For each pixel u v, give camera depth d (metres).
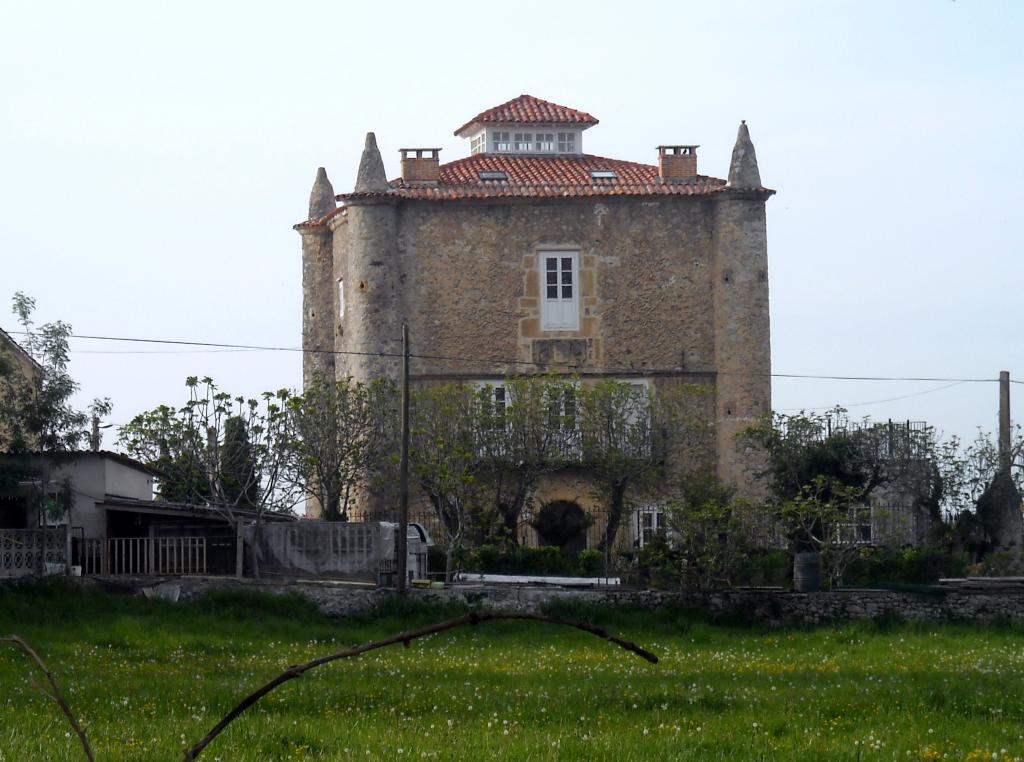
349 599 39.38
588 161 56.62
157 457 43.19
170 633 35.53
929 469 48.56
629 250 52.56
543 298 52.34
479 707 22.92
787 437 48.50
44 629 34.91
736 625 39.22
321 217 58.59
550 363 52.16
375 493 46.91
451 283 52.19
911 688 25.28
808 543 43.06
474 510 47.25
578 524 49.75
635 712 22.59
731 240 52.16
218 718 21.05
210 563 41.44
